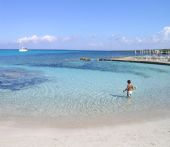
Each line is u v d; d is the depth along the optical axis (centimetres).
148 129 1312
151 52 11600
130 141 1125
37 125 1405
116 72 4447
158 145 1071
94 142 1115
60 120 1506
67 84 2961
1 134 1242
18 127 1365
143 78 3575
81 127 1370
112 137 1184
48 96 2222
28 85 2853
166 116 1586
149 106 1859
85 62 7631
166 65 5638
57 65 6381
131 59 7656
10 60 8812
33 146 1066
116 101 2034
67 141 1130
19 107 1817
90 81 3247
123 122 1459
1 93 2350
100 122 1463
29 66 5959
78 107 1830
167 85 2892
